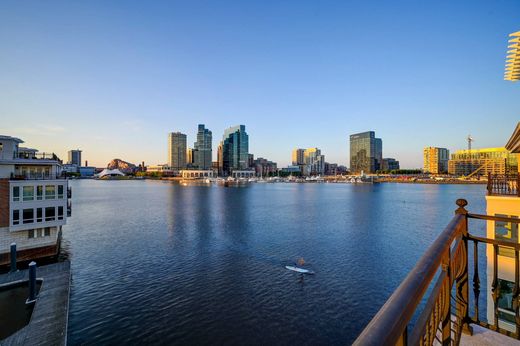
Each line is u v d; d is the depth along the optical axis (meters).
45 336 20.94
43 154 43.28
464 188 199.88
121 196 152.88
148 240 55.47
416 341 2.23
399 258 43.19
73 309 28.59
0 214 37.12
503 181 16.05
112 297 31.09
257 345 22.95
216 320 26.36
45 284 29.70
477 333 4.63
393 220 75.00
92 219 80.12
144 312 27.88
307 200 128.75
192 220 77.50
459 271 4.25
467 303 4.72
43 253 41.28
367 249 47.91
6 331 22.72
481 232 58.47
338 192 179.62
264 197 146.12
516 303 4.43
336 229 64.06
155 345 23.02
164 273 38.06
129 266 40.88
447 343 3.42
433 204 108.62
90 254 46.53
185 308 28.62
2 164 37.59
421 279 2.08
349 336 24.08
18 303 26.78
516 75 13.93
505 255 14.05
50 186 41.06
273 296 31.02
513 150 16.39
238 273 37.66
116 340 23.62
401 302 1.72
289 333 24.44
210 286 33.66
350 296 30.91
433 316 2.91
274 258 43.62
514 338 4.47
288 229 64.44
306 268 39.16
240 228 66.06
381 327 1.43
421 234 58.56
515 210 14.07
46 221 40.56
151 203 119.25
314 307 28.62
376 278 35.66
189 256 45.16
